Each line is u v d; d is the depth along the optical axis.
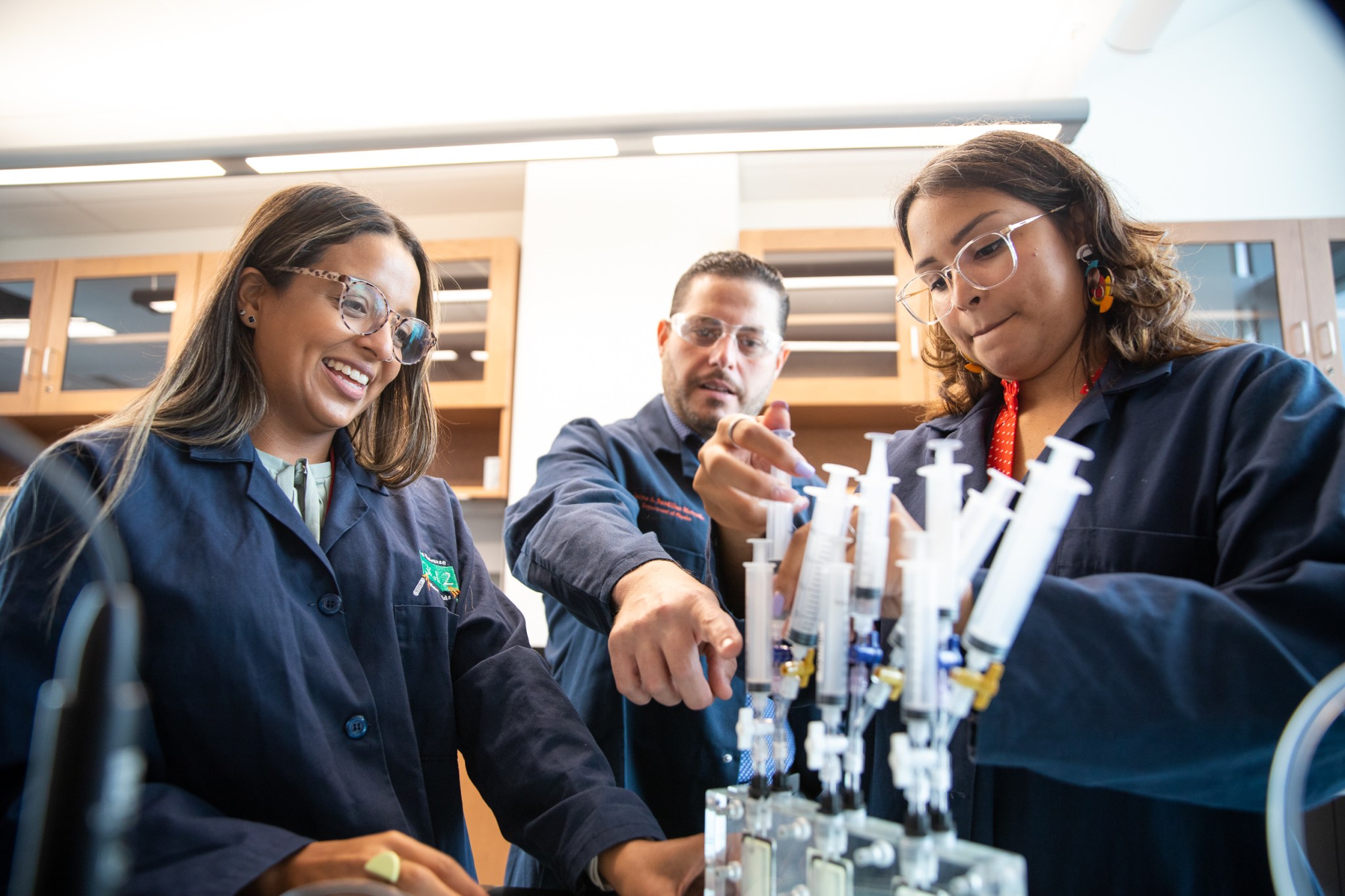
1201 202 3.19
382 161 2.83
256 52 2.96
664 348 1.71
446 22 2.83
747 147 2.74
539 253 3.41
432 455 1.21
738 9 2.76
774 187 3.69
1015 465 1.03
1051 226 0.95
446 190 3.74
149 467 0.89
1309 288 2.87
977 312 0.97
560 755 0.91
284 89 3.16
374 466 1.14
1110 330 0.96
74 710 0.44
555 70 3.05
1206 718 0.60
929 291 1.07
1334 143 3.21
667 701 0.79
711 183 3.43
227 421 0.96
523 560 1.10
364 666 0.96
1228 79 3.28
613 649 0.81
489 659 1.04
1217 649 0.61
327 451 1.12
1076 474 0.92
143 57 2.99
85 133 3.42
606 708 1.22
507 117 3.33
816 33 2.86
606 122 2.66
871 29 2.84
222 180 3.63
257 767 0.82
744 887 0.61
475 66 3.03
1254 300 2.88
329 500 1.05
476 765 0.98
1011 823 0.80
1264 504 0.72
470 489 3.30
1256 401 0.81
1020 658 0.62
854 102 3.21
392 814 0.86
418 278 1.15
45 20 2.80
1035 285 0.94
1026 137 0.99
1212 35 3.31
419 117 3.33
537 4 2.74
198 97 3.20
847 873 0.54
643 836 0.79
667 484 1.48
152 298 3.61
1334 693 0.53
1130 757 0.62
